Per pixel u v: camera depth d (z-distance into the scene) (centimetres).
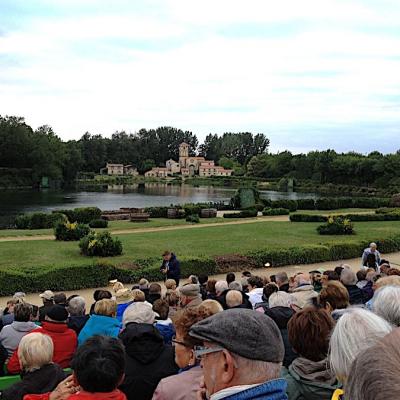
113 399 279
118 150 17862
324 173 12312
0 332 611
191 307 380
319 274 1092
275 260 2012
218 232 2723
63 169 11738
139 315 486
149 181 14488
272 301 565
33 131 11338
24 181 10169
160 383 313
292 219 3475
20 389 361
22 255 1858
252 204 4981
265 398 176
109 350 286
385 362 103
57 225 2381
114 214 3822
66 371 486
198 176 17050
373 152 13462
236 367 183
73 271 1560
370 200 5153
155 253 1947
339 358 205
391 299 313
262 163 15625
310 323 307
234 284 961
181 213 3941
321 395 287
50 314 544
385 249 2400
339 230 2616
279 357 189
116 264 1691
